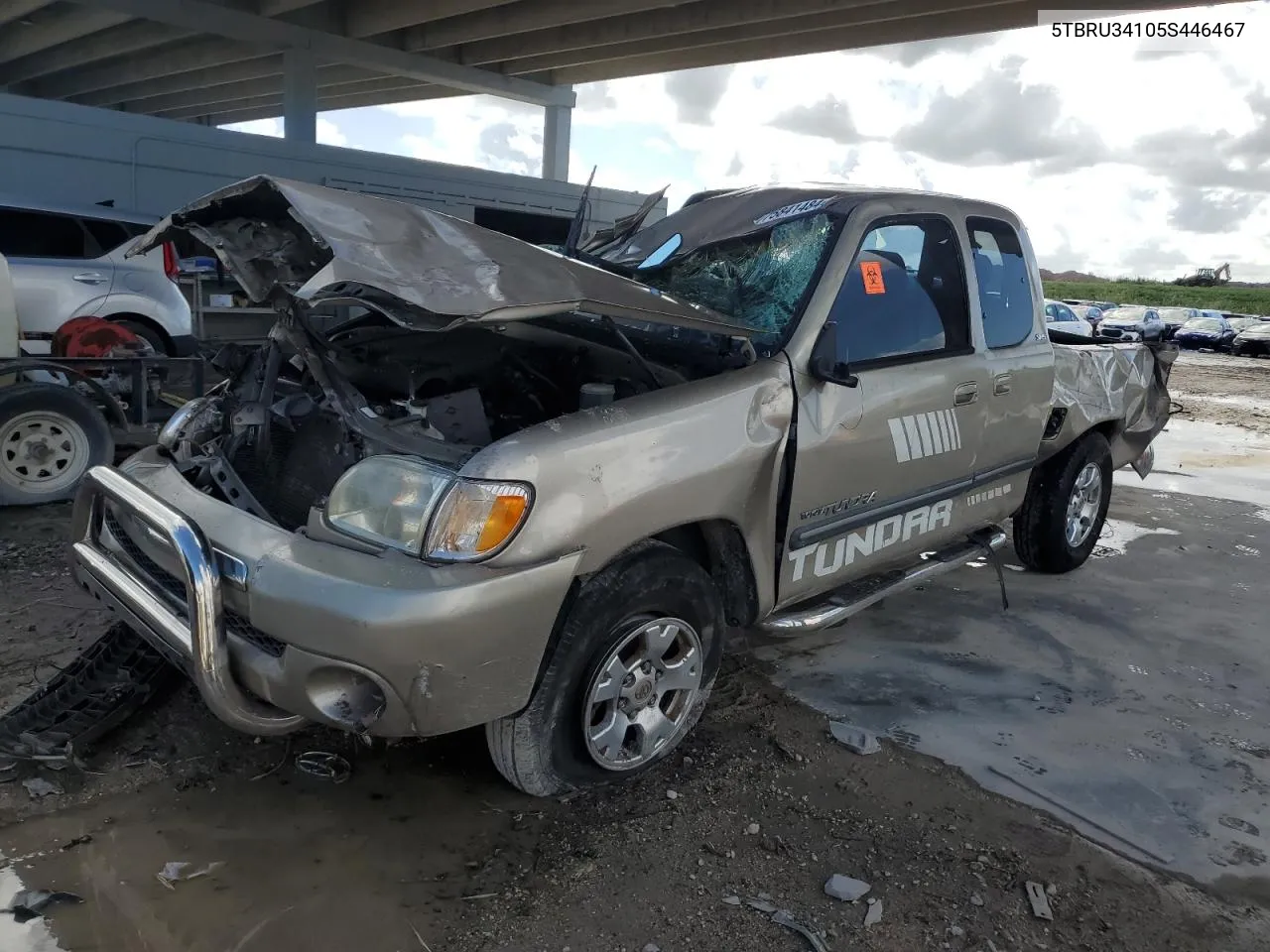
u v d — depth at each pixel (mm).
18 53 21859
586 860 2629
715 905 2479
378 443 2820
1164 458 9898
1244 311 62719
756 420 3006
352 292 2822
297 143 15188
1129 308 33844
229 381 3465
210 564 2414
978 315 4035
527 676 2502
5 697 3305
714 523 3002
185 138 14195
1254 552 6176
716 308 3531
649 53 18797
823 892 2553
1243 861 2803
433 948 2279
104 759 2973
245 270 3055
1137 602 5035
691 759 3188
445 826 2750
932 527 3961
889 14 15055
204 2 17750
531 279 2660
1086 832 2900
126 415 6188
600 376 3445
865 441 3416
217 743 3092
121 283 8531
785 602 3328
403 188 16359
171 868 2506
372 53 19781
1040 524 5160
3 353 5598
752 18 15562
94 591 3020
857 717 3557
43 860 2506
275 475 3180
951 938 2408
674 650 3023
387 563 2371
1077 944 2420
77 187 13438
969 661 4133
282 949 2248
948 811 2965
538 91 22734
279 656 2428
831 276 3383
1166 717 3715
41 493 5500
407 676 2297
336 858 2586
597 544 2561
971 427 3979
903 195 3832
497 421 3389
